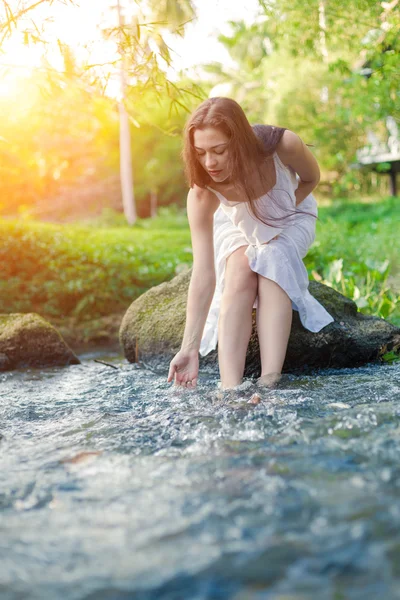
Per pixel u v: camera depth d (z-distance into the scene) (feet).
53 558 3.47
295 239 9.38
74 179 102.53
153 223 75.31
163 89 11.25
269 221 8.95
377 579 3.07
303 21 25.99
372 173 72.02
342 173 65.05
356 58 35.32
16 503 4.37
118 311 23.38
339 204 61.52
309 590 3.01
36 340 13.46
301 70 58.03
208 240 9.05
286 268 8.86
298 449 5.17
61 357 13.62
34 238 27.37
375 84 28.50
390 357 11.19
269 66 61.82
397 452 4.92
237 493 4.24
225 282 8.93
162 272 26.84
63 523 3.95
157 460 5.19
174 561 3.35
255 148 8.16
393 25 23.32
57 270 25.16
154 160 98.32
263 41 68.44
